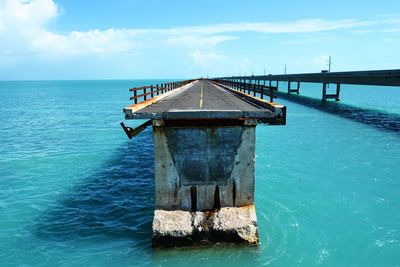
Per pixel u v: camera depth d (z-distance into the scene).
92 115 48.84
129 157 21.78
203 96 20.73
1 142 27.33
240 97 19.81
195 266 8.55
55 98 94.81
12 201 13.85
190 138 9.39
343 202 12.90
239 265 8.62
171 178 9.52
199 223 9.26
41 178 17.11
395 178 15.72
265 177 15.88
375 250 9.55
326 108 47.53
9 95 113.50
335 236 10.29
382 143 23.31
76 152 23.33
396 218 11.56
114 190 15.13
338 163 18.34
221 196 9.62
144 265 8.70
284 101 60.22
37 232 10.98
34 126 37.03
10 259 9.38
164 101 16.52
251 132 9.42
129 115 9.08
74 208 13.04
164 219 9.31
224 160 9.50
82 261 9.09
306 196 13.48
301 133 27.70
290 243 9.77
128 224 11.45
